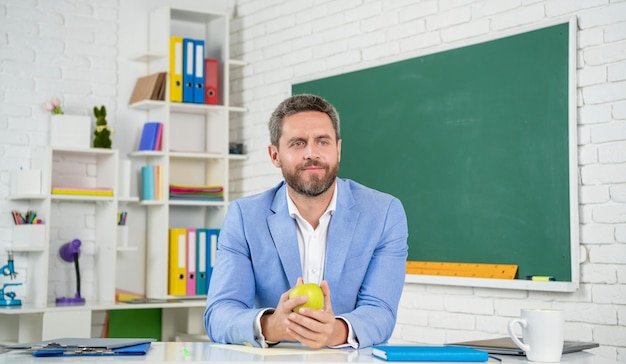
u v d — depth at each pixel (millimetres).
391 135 4172
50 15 4828
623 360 3125
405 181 4086
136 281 5023
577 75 3348
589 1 3311
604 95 3250
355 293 2166
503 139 3617
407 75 4098
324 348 1908
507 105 3605
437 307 3926
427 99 3988
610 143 3223
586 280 3279
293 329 1832
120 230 4746
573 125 3326
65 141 4602
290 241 2152
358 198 2236
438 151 3924
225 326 1979
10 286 4578
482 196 3703
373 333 1941
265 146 5070
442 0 3949
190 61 5004
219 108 5090
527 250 3492
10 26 4707
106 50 5004
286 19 4945
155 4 5176
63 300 4566
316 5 4719
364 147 4320
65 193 4520
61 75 4848
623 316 3141
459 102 3830
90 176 4879
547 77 3439
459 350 1728
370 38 4355
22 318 4547
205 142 5312
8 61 4684
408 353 1663
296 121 2033
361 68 4355
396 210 2238
